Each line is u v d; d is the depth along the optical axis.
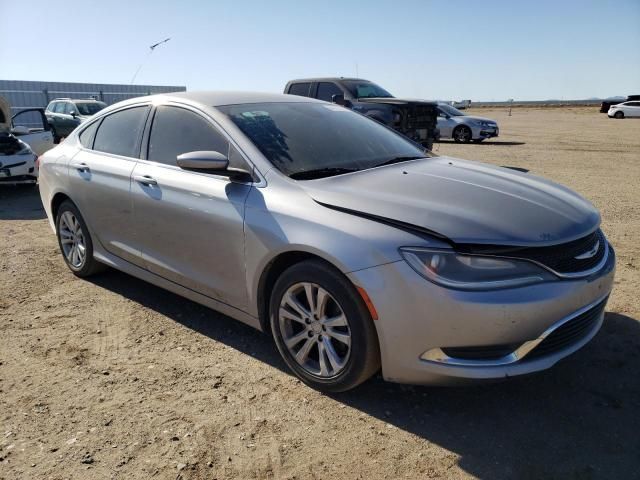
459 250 2.56
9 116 10.51
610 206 7.68
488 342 2.55
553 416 2.85
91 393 3.10
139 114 4.21
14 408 2.96
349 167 3.45
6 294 4.55
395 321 2.63
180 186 3.60
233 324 3.97
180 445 2.66
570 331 2.75
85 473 2.47
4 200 9.18
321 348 3.00
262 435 2.73
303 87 13.48
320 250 2.80
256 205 3.16
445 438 2.70
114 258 4.39
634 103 38.59
